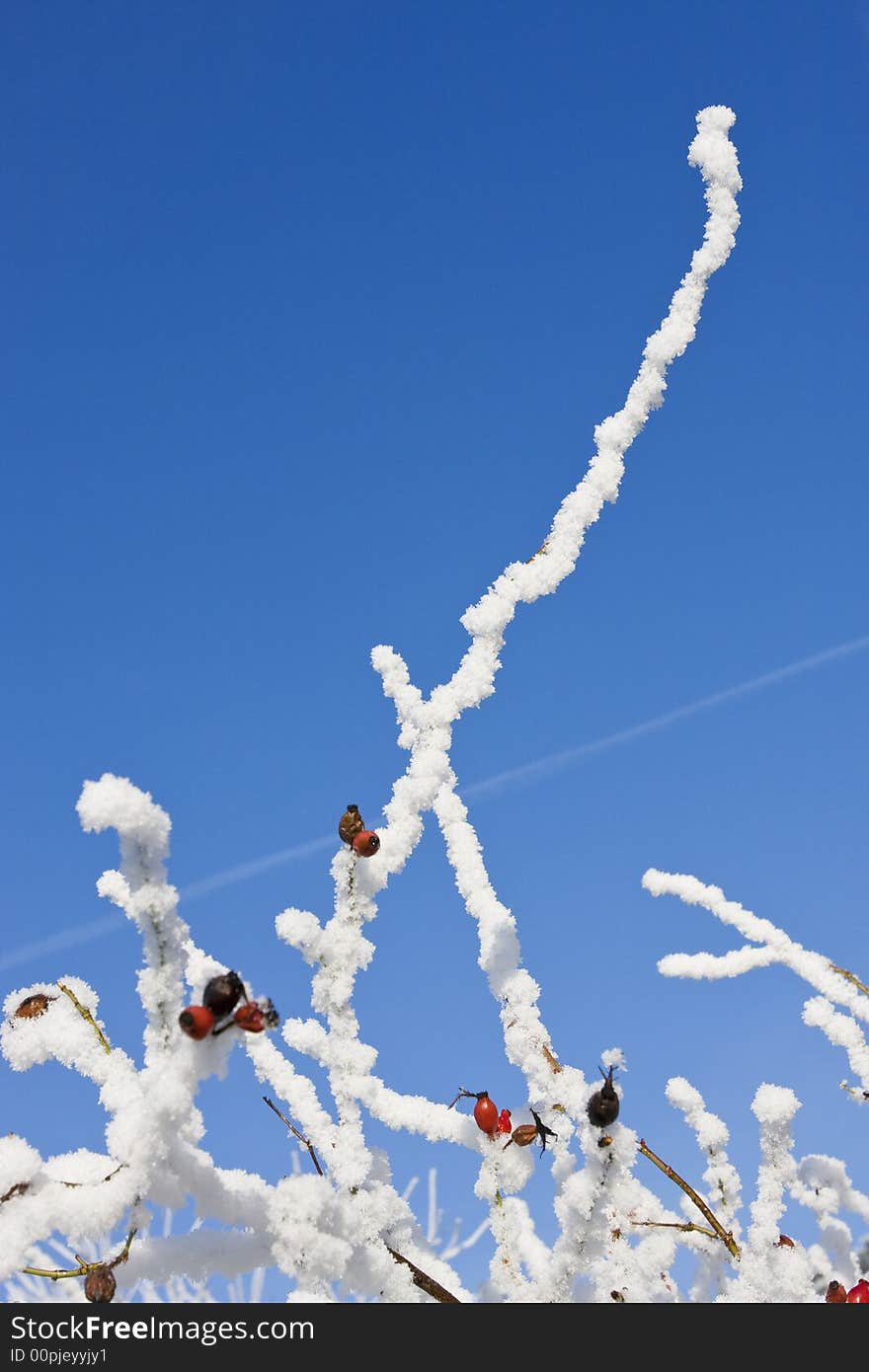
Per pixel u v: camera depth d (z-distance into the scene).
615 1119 2.13
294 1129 2.43
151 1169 1.91
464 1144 2.59
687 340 2.57
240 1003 1.84
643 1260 2.82
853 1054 2.81
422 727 2.62
